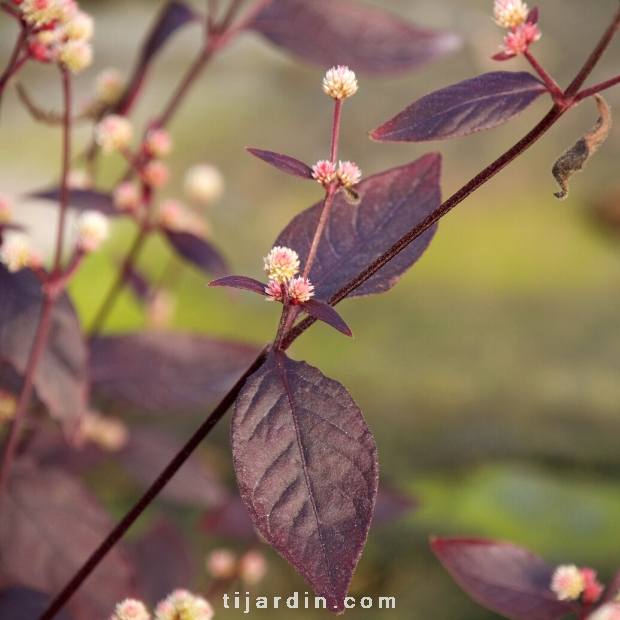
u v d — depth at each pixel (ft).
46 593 2.44
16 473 2.48
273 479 2.00
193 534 4.02
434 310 5.36
